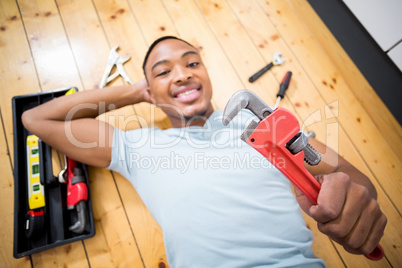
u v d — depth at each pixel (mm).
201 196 973
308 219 1297
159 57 1135
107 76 1424
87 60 1468
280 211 988
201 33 1584
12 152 1282
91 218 1177
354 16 1554
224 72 1523
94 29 1526
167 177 1016
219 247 951
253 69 1545
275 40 1619
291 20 1681
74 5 1555
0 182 1236
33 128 1060
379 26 1446
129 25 1553
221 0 1668
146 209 1265
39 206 1134
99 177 1289
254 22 1646
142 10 1587
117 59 1448
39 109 1094
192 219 961
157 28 1562
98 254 1187
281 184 1025
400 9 1334
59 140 1060
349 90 1566
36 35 1482
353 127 1490
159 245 1221
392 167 1432
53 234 1148
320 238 1271
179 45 1158
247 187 990
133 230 1232
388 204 1364
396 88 1510
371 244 744
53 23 1513
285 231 979
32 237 1131
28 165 1175
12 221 1191
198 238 956
